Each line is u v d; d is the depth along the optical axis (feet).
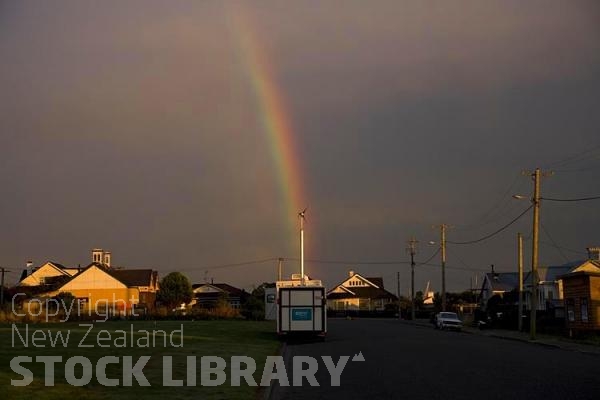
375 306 413.59
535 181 144.97
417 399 47.14
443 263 255.50
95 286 279.69
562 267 241.96
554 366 72.90
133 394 46.93
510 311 199.11
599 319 134.21
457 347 106.83
